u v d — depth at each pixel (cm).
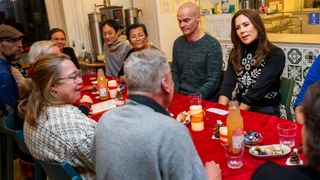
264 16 384
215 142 167
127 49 357
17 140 185
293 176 74
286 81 234
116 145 109
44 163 145
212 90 281
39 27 436
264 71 233
